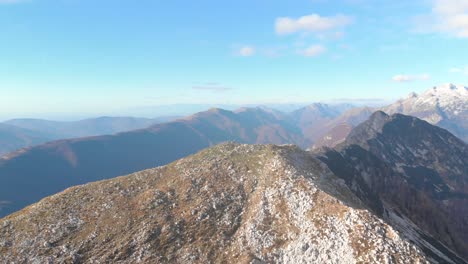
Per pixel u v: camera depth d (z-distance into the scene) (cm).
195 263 5069
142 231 5728
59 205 6656
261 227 5531
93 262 5212
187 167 7631
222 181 6869
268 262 4994
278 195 6078
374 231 4906
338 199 5822
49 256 5388
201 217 5941
